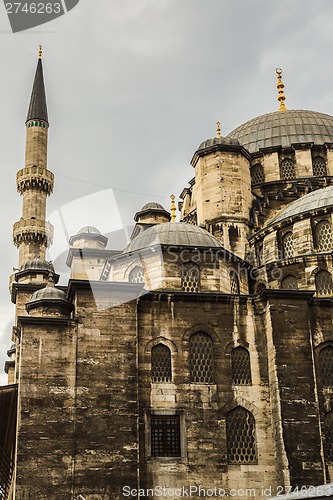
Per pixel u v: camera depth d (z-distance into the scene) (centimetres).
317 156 6469
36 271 6322
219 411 4041
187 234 4906
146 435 3912
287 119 6962
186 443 3938
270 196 5947
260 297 4288
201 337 4203
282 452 3884
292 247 5144
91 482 3700
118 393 3894
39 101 7750
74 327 4012
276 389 4022
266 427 4056
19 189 7481
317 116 7056
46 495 3647
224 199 5728
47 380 3878
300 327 4169
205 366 4144
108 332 4012
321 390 4144
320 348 4238
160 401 4003
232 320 4256
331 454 4006
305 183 6191
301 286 4809
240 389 4116
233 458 3972
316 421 3969
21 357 3897
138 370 4025
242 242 5622
